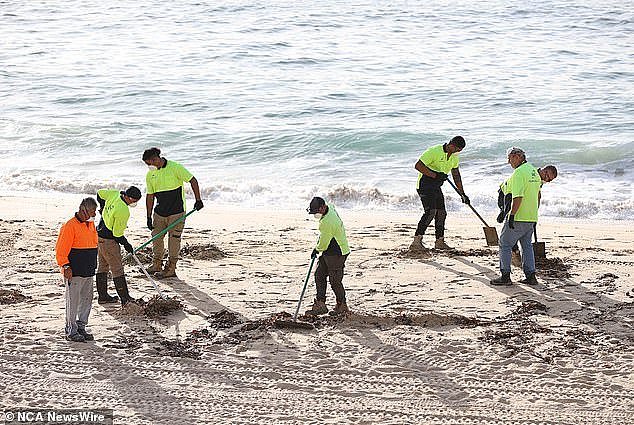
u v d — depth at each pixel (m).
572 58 60.72
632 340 14.56
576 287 17.72
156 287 16.39
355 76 54.81
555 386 12.77
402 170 33.22
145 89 50.44
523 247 17.89
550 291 17.45
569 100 47.16
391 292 17.48
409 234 23.25
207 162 34.78
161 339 14.58
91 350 14.00
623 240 22.50
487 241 21.00
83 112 44.62
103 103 46.94
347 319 15.53
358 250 21.16
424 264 19.72
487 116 43.47
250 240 22.23
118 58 61.28
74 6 88.50
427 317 15.55
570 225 24.91
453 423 11.58
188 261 19.95
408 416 11.78
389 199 28.89
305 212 26.66
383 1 90.94
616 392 12.55
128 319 15.59
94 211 14.20
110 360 13.62
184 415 11.71
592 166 32.88
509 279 17.92
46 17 81.69
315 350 14.12
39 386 12.60
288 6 87.31
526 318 15.76
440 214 20.86
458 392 12.55
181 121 42.19
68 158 35.22
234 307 16.44
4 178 31.55
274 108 45.41
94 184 30.55
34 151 36.28
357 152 35.97
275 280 18.41
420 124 41.47
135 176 32.22
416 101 47.31
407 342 14.50
